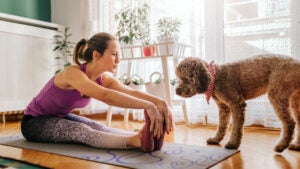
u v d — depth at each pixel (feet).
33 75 9.28
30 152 4.43
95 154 4.21
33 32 9.23
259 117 6.84
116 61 4.60
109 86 4.96
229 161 3.89
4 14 8.55
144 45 6.99
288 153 4.26
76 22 10.40
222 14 7.15
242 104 4.54
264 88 4.48
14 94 8.74
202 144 5.02
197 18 7.55
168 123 4.18
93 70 4.62
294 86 4.10
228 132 6.14
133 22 7.86
